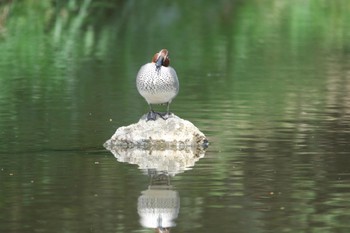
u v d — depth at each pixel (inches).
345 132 618.5
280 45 1149.7
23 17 1305.4
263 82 860.6
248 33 1262.3
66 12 1357.0
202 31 1272.1
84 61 995.9
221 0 1617.9
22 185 482.0
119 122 656.4
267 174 506.0
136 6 1488.7
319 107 719.7
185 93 789.2
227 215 430.0
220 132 621.0
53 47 1098.1
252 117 675.4
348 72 927.7
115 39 1179.9
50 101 747.4
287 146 576.1
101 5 1450.5
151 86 566.3
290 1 1620.3
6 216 428.1
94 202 450.6
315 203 448.5
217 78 886.4
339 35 1249.4
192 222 420.5
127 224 417.4
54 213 433.4
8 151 564.4
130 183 488.4
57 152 562.6
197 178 499.2
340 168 517.3
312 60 1021.8
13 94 783.1
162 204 447.2
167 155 556.4
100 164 531.2
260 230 408.8
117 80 866.8
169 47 1119.6
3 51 1063.6
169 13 1437.0
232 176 501.7
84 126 643.5
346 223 417.7
